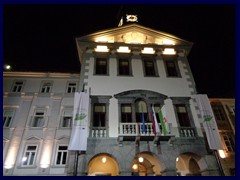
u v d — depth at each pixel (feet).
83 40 62.13
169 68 61.05
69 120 58.08
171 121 49.85
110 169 50.93
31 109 58.85
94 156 43.19
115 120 48.34
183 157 51.11
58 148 52.80
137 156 47.65
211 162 44.52
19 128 54.95
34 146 52.85
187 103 53.26
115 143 44.98
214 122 48.37
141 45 62.59
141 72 58.03
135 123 45.91
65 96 62.18
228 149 62.54
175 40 66.13
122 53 61.11
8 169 48.80
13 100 60.13
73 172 40.70
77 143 41.88
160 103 52.60
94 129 46.55
